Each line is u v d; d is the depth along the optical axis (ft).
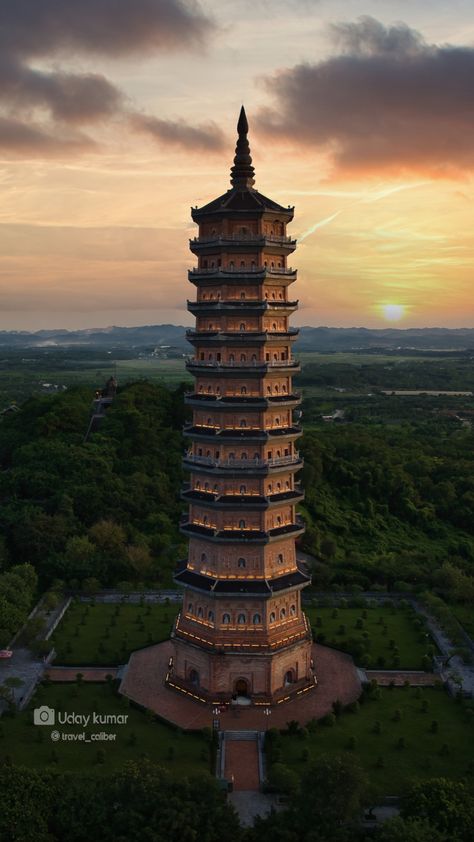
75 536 458.91
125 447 612.29
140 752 274.77
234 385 307.37
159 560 474.49
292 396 317.83
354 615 409.90
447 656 357.82
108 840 217.36
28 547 453.58
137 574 445.78
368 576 460.96
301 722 297.53
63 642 363.56
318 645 368.89
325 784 223.92
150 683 326.65
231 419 307.58
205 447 315.17
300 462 317.22
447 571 440.45
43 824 219.20
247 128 313.94
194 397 315.17
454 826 215.10
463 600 425.28
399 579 451.12
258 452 308.19
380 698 317.42
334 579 451.12
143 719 298.15
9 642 356.18
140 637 371.15
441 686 328.49
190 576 318.86
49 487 533.55
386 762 270.87
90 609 406.21
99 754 267.39
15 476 542.57
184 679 322.34
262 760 274.16
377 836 219.00
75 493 514.68
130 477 559.38
